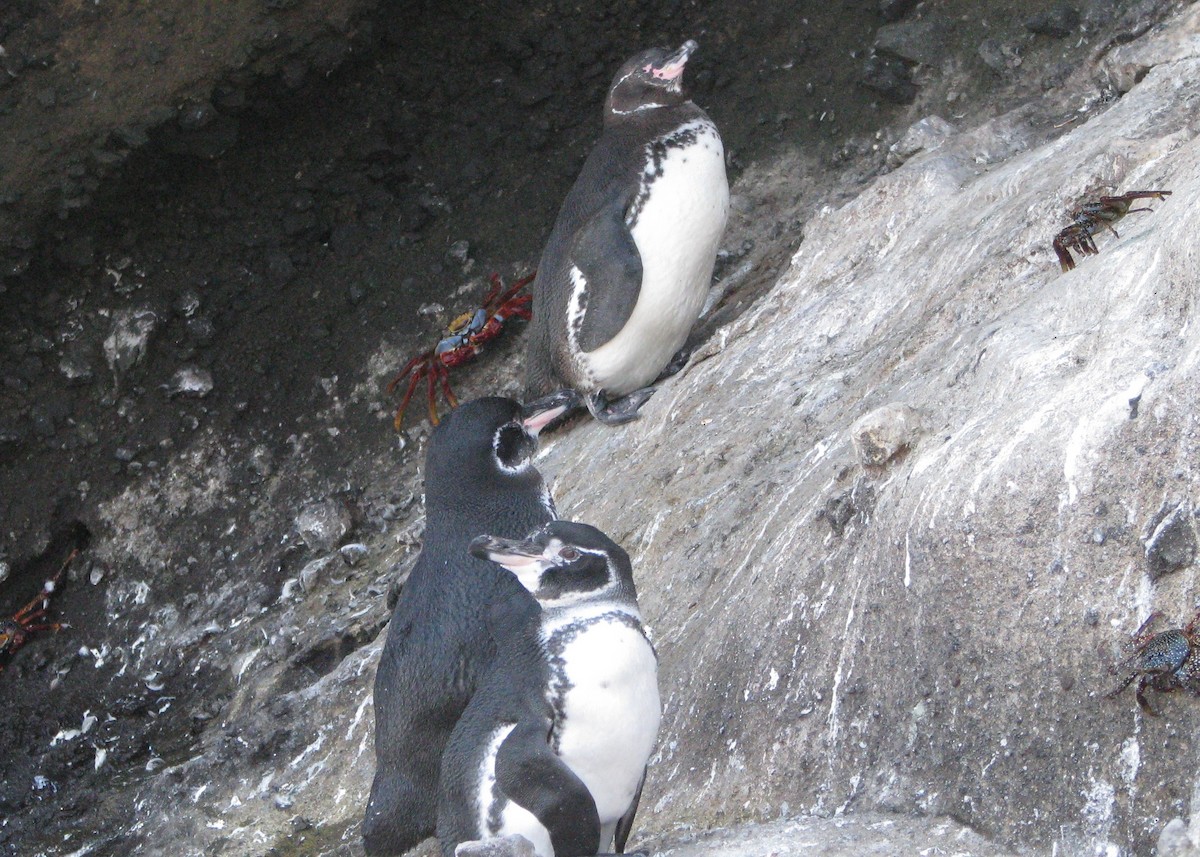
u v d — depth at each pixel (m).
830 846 4.60
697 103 12.34
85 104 10.98
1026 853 4.40
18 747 10.88
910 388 6.56
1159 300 4.93
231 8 11.09
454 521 6.18
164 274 11.97
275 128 12.02
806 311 8.88
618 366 9.76
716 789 5.77
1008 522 4.80
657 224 9.58
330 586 10.98
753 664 5.96
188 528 11.71
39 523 11.66
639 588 7.57
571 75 12.53
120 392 11.86
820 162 11.70
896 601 5.21
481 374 11.91
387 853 5.85
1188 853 3.79
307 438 11.94
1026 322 5.79
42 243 11.45
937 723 4.88
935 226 8.52
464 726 4.99
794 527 6.24
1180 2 10.33
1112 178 6.93
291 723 8.88
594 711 4.74
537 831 4.84
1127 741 4.28
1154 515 4.48
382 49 12.11
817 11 12.26
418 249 12.41
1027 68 10.99
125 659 11.28
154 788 9.38
